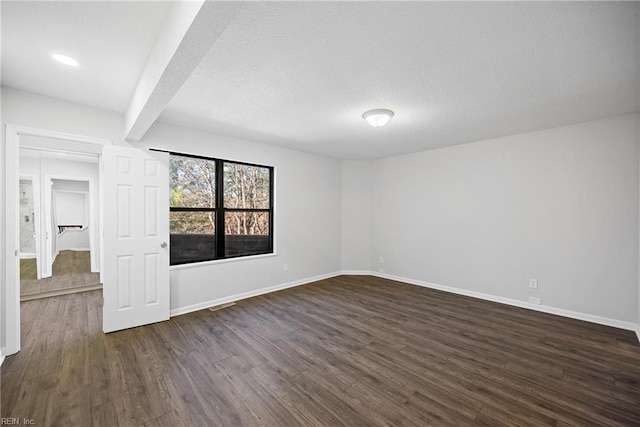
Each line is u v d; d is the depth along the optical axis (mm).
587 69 2033
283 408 1731
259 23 1530
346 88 2354
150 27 1672
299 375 2084
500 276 3818
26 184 4145
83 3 1459
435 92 2428
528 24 1545
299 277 4738
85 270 4855
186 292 3424
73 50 1888
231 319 3182
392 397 1841
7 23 1596
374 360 2303
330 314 3350
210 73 2105
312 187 4941
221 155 3725
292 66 2010
